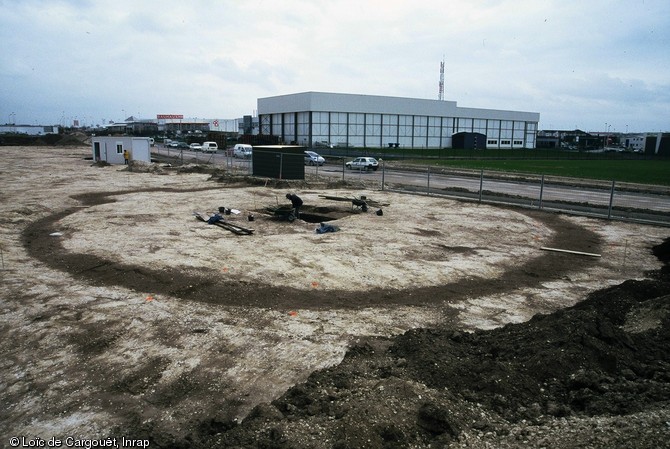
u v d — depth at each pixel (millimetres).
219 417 6375
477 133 85812
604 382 6375
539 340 7480
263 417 5844
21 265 13109
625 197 29531
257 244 15766
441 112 85312
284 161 32375
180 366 7781
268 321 9586
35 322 9320
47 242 15742
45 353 8164
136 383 7285
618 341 7348
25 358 8000
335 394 6375
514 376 6551
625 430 5051
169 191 28578
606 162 66312
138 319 9531
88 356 8086
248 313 9984
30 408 6676
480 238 17547
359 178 37594
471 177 40312
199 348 8391
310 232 17922
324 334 9031
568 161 67250
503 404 6090
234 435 5461
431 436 5375
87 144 95062
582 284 12578
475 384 6516
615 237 18078
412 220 20516
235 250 14891
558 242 17219
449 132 87375
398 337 8555
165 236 16609
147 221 19203
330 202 24703
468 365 6941
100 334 8844
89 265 13055
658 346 7586
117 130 141250
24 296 10703
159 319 9547
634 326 8805
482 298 11367
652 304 9305
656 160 73438
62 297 10695
